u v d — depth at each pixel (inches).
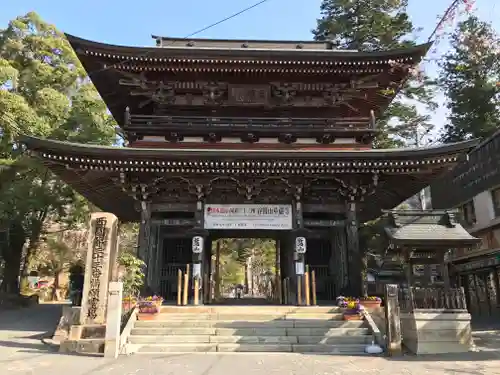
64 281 1617.9
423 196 1619.1
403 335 565.0
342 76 892.0
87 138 1138.0
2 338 627.2
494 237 1066.1
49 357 482.6
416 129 1457.9
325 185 814.5
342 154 721.0
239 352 520.1
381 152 720.3
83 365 438.6
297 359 474.6
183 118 860.6
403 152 717.9
